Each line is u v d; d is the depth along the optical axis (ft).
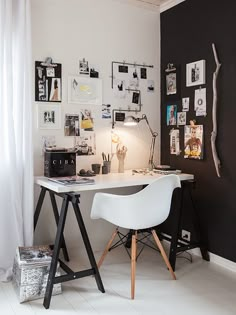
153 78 11.35
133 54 10.92
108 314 6.62
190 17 10.03
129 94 10.89
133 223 7.39
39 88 9.33
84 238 7.55
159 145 11.55
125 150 10.28
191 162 10.11
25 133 8.54
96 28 10.19
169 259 8.90
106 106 10.47
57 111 9.62
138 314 6.61
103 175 9.51
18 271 7.37
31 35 8.80
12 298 7.26
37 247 8.07
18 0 8.42
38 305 6.98
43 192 8.66
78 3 9.85
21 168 8.52
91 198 10.35
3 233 8.39
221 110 8.98
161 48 11.37
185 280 8.19
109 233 10.64
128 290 7.64
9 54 8.18
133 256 7.41
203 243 9.62
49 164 8.75
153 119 11.42
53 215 9.73
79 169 10.06
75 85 9.87
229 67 8.70
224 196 8.97
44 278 7.27
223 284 7.97
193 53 9.95
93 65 10.18
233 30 8.56
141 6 10.95
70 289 7.67
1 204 8.34
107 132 10.52
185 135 10.31
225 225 8.96
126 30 10.74
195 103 9.89
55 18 9.50
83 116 10.06
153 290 7.64
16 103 8.46
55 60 9.54
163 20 11.22
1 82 8.18
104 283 8.00
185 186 9.32
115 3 10.50
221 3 8.91
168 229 11.00
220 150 9.05
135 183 8.29
